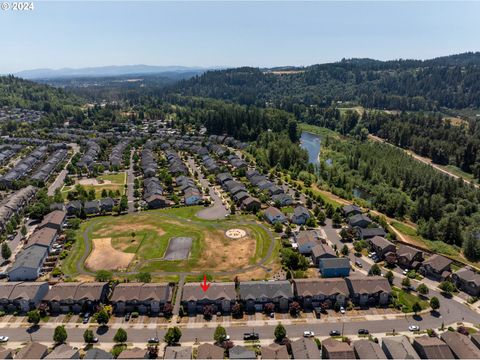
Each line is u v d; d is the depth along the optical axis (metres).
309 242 115.75
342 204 161.25
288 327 83.75
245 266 109.06
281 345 75.62
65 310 89.62
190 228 135.62
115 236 129.62
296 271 105.50
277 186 173.50
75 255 116.19
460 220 139.75
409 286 98.44
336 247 118.44
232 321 86.00
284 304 90.12
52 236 121.94
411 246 121.38
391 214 156.00
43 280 102.31
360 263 111.00
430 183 171.00
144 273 100.81
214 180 193.38
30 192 166.50
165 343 78.69
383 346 75.06
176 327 79.44
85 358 69.88
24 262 103.56
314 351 71.75
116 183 192.62
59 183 192.75
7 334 82.12
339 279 94.75
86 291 91.06
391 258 109.62
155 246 121.69
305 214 139.62
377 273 103.00
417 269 107.19
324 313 88.62
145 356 72.31
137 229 135.38
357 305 91.69
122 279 102.62
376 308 90.75
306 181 186.88
